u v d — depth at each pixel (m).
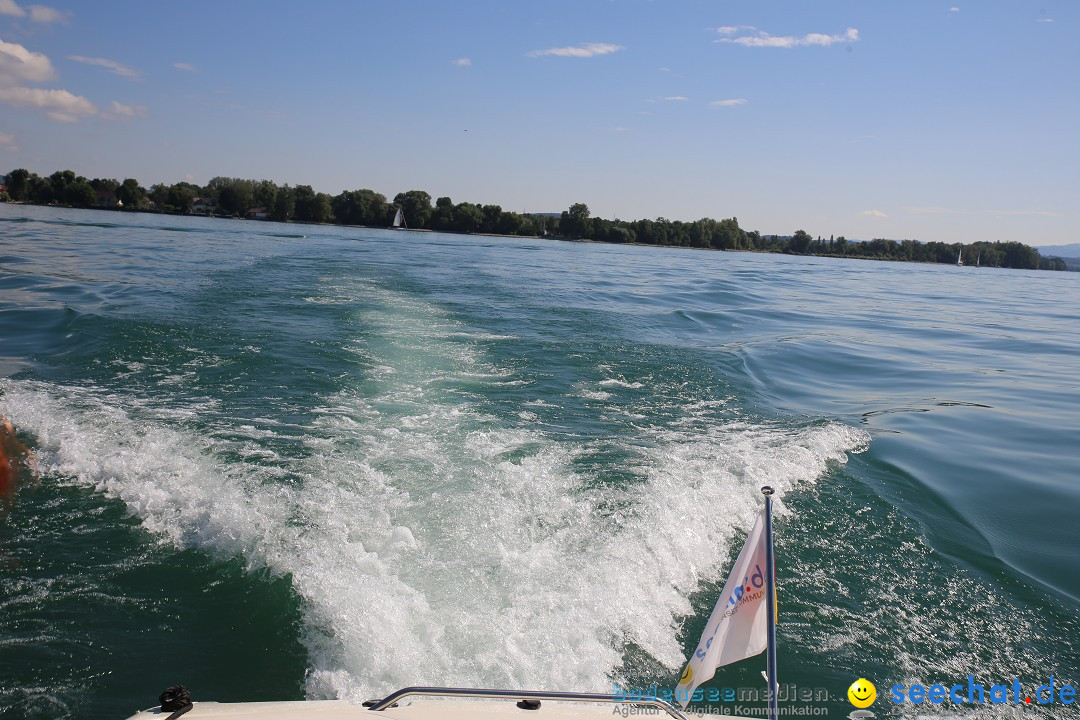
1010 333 27.50
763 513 3.92
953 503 9.12
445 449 9.32
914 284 58.19
